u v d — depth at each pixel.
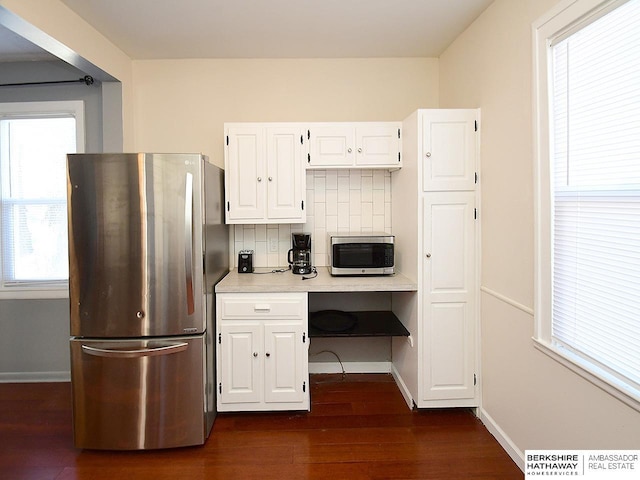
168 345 2.00
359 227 2.98
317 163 2.60
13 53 2.71
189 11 2.19
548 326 1.65
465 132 2.23
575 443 1.49
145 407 2.01
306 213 2.96
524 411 1.83
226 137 2.56
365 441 2.10
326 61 2.92
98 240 1.96
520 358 1.86
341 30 2.46
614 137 1.32
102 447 2.01
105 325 1.99
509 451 1.95
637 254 1.23
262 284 2.32
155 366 2.00
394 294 2.92
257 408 2.33
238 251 2.96
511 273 1.93
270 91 2.91
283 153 2.59
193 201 2.01
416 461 1.93
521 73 1.82
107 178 1.95
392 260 2.56
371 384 2.83
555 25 1.55
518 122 1.85
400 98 2.95
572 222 1.53
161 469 1.89
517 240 1.87
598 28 1.37
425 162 2.23
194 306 2.04
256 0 2.08
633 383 1.24
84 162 1.94
